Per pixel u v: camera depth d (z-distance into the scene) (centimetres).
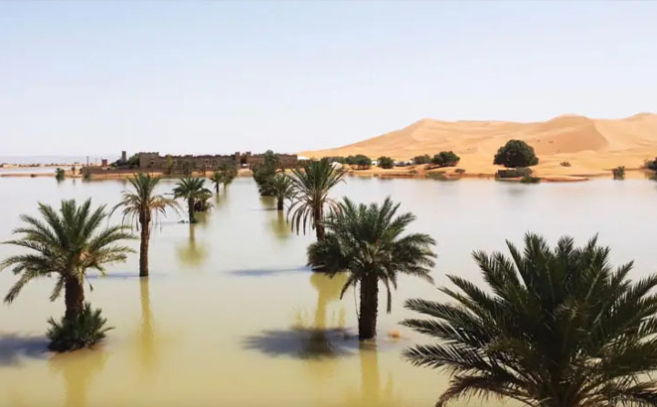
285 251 3300
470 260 2961
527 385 925
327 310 2055
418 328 1028
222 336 1755
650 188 7681
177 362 1539
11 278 2662
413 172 11506
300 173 2664
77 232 1600
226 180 7744
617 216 4725
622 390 875
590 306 855
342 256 1655
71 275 1628
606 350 859
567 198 6388
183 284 2453
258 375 1446
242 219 4838
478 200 6250
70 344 1642
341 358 1566
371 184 9106
